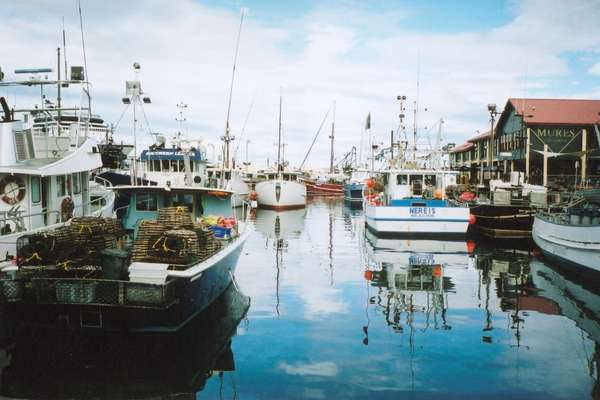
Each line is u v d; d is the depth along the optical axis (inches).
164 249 335.3
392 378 295.3
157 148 967.0
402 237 864.3
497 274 582.6
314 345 349.1
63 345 339.0
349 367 311.6
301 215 1384.1
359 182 2025.1
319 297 474.9
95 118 1074.7
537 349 341.1
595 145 1441.9
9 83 518.0
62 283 314.5
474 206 973.8
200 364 317.1
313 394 276.4
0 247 383.6
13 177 453.4
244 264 639.1
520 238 883.4
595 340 360.2
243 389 284.0
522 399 271.1
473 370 307.7
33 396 278.5
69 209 504.7
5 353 337.7
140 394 281.3
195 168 965.2
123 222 507.2
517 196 981.8
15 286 317.4
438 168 1026.1
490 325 392.8
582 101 1550.2
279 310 430.3
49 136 590.2
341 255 708.0
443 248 770.2
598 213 564.1
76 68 545.6
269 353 335.0
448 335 370.0
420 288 512.4
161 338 339.6
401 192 948.0
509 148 1608.0
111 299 313.4
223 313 421.4
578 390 281.9
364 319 407.2
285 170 1943.9
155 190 507.2
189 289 342.3
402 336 366.0
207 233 387.5
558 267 624.7
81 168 529.0
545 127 1443.2
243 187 1553.9
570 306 447.8
